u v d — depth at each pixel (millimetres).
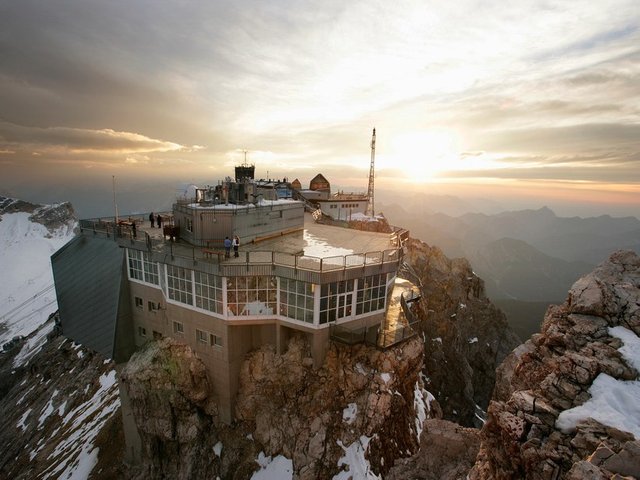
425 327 55500
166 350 30719
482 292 69688
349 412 27297
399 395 28578
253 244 35750
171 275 30703
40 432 44656
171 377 29281
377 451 25703
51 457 37750
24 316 144750
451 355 55469
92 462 34156
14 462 41625
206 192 40156
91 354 55125
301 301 27500
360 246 35594
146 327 34312
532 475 9578
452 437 18984
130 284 34844
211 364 29922
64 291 40219
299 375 28578
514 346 65438
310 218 60719
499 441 11359
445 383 52375
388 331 30203
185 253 30281
